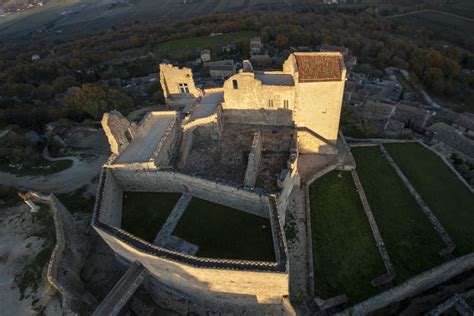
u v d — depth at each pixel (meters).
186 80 52.16
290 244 36.62
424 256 36.75
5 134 57.34
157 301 34.50
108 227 30.94
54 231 36.75
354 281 33.75
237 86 44.22
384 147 53.28
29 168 51.75
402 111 75.00
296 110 44.28
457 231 39.62
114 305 30.17
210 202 38.34
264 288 28.52
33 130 64.25
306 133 45.47
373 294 32.56
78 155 54.97
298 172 44.25
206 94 53.22
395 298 34.47
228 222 35.66
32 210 39.84
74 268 34.56
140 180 39.19
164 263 28.55
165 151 41.38
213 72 101.56
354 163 46.94
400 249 37.44
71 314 28.94
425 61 105.50
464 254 36.94
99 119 67.06
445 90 97.69
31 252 34.97
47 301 30.25
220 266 26.62
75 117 67.31
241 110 46.84
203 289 30.47
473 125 70.38
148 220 36.91
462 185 46.41
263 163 40.56
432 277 35.41
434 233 39.41
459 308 33.88
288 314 29.91
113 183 38.12
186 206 38.12
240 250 32.75
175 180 38.19
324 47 113.50
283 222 37.97
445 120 74.56
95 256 37.62
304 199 41.78
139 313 33.47
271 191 35.97
